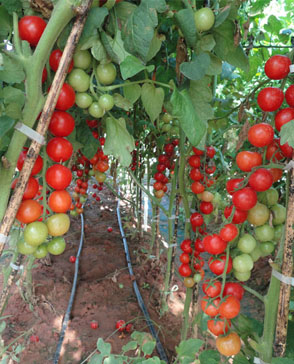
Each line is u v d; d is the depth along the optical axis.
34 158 0.83
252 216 1.11
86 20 0.93
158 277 3.73
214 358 1.23
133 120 3.02
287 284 0.99
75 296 3.35
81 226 5.35
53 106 0.84
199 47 1.16
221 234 1.07
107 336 2.78
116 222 5.62
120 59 1.08
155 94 1.26
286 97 0.99
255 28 2.14
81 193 2.85
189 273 1.92
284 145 1.01
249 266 1.11
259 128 1.00
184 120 1.11
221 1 1.20
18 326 2.82
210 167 1.90
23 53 0.84
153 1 0.93
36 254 1.00
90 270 3.88
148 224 5.61
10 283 1.03
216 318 1.12
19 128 0.85
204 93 1.25
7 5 0.91
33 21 0.89
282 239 1.08
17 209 0.83
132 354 2.54
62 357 2.54
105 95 1.09
